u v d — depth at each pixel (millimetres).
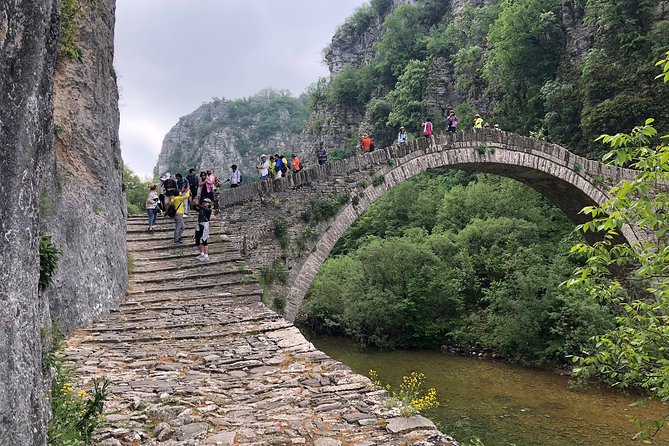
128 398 5352
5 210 2859
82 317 8539
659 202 6832
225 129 146125
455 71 51031
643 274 7148
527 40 39188
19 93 3031
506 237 27656
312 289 30047
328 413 4961
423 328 24812
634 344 7508
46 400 3561
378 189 18516
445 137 20766
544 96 36312
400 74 58312
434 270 26297
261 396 5473
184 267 12945
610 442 13094
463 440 13219
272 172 19438
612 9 32750
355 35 80375
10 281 2887
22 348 2990
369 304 25391
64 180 9164
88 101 11023
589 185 24391
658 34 31109
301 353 7172
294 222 16594
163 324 8828
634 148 7031
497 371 20125
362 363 21953
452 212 34844
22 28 3043
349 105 64500
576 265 23750
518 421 14617
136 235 15539
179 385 5820
